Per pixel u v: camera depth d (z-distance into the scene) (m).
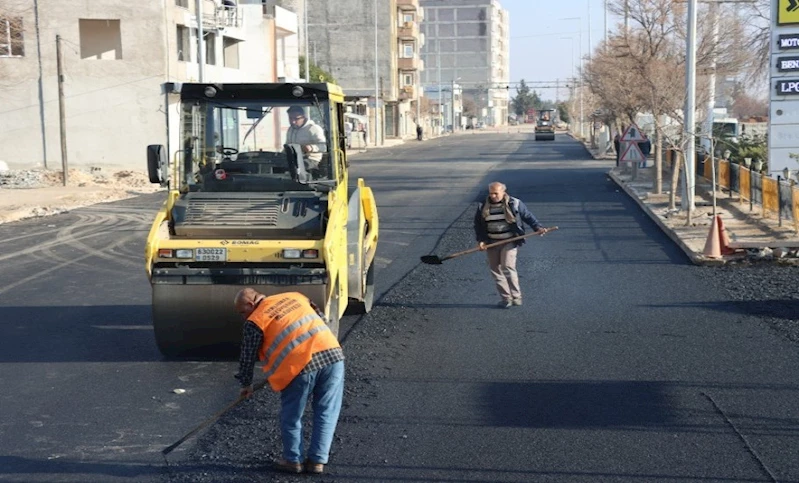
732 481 6.26
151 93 41.00
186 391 8.65
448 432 7.30
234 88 9.88
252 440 7.25
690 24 21.12
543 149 65.06
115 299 13.10
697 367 9.09
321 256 9.27
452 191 30.81
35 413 8.01
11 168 40.97
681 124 23.27
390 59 93.38
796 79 22.70
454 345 10.12
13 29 39.66
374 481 6.34
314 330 6.46
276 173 9.98
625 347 9.91
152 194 32.34
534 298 12.70
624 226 20.69
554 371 9.02
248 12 51.38
